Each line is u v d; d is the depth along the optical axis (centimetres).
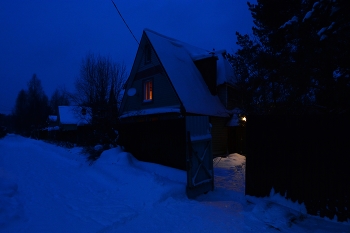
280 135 600
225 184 888
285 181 587
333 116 519
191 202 648
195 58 1947
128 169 853
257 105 1214
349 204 489
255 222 528
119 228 486
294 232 484
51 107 6675
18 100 6812
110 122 1436
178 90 1555
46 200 647
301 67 777
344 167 498
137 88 1941
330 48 654
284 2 928
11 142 3253
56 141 2794
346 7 572
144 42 1859
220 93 1836
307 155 552
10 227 468
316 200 533
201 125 773
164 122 877
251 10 1138
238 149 1823
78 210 575
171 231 479
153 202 621
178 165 818
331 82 747
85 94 2019
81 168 1073
